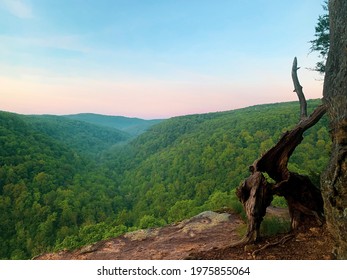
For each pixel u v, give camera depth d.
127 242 7.39
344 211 4.17
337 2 5.16
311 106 79.88
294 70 7.32
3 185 71.62
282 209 9.70
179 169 84.19
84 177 94.06
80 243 26.06
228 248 5.50
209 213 9.09
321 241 5.11
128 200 87.06
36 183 74.31
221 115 181.50
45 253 7.01
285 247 5.15
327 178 4.70
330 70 5.29
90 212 68.25
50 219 60.31
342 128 4.60
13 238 58.94
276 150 6.42
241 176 59.62
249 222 5.70
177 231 7.80
